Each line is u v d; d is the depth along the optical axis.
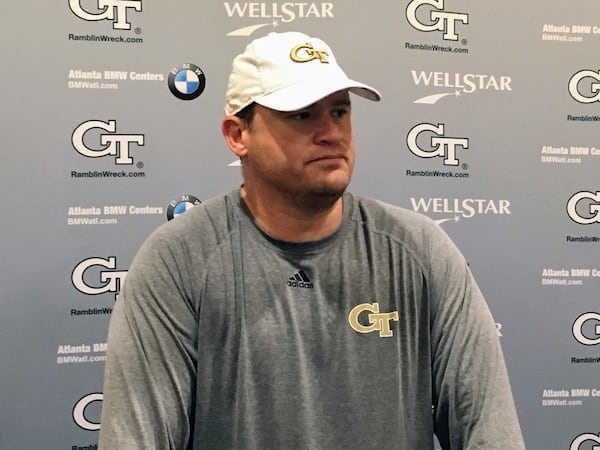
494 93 1.85
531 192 1.87
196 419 1.11
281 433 1.07
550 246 1.88
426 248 1.18
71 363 1.68
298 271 1.14
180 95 1.72
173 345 1.08
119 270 1.71
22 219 1.65
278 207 1.12
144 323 1.08
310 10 1.77
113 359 1.08
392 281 1.15
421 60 1.82
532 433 1.87
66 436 1.68
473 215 1.85
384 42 1.80
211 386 1.10
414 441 1.14
